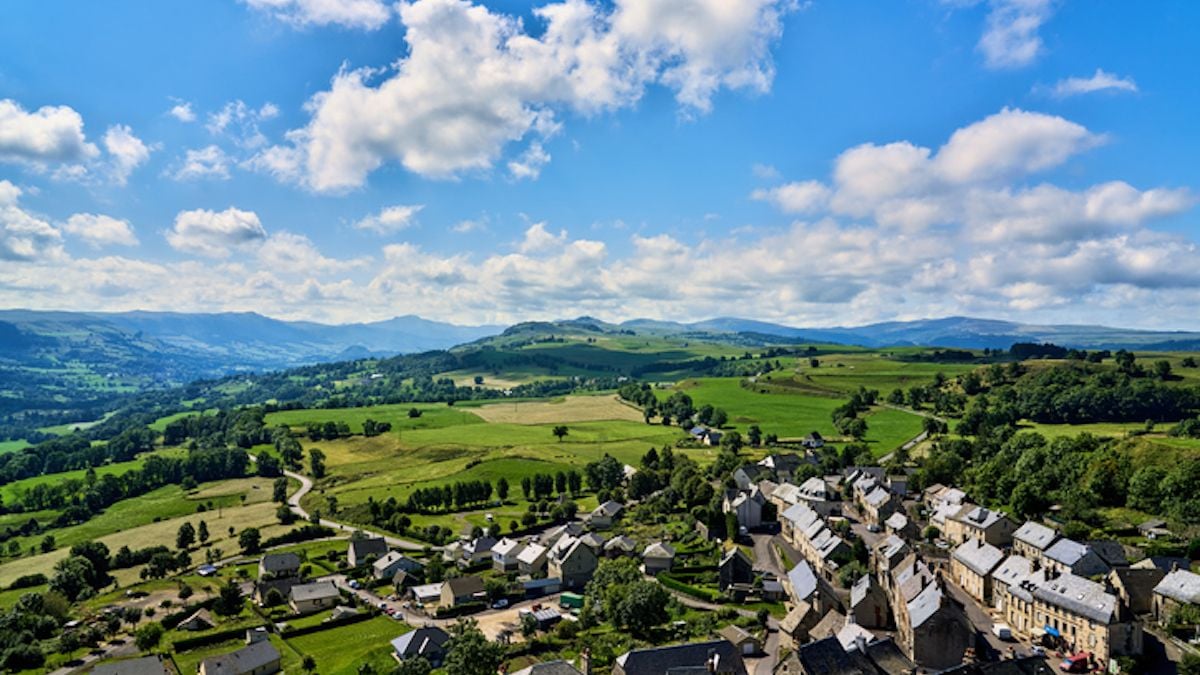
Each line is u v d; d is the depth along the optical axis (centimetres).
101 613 17388
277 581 19075
